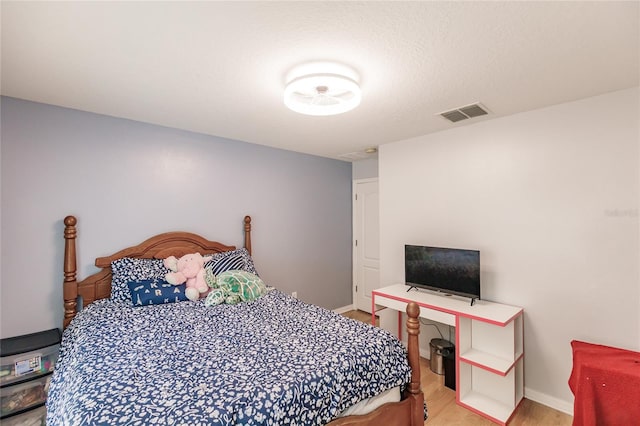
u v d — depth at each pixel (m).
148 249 2.67
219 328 1.89
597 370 1.72
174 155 2.87
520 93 2.04
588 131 2.13
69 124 2.33
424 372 2.85
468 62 1.63
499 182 2.56
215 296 2.43
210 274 2.67
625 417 1.62
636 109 1.96
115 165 2.54
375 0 1.16
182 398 1.15
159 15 1.24
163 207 2.81
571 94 2.06
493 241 2.60
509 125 2.49
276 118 2.56
